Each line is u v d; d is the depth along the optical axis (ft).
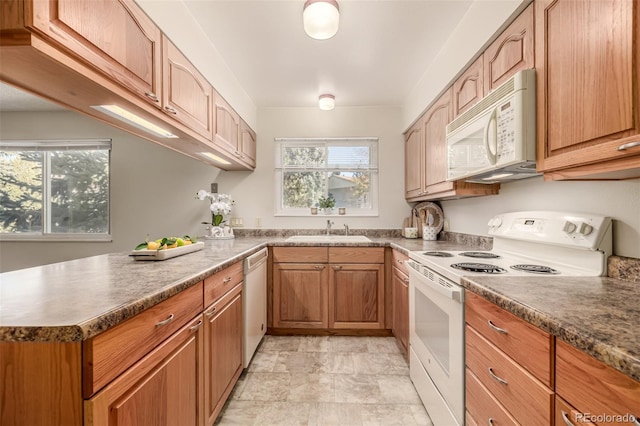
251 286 6.89
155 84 4.39
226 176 10.74
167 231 10.56
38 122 10.46
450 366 4.31
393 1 5.32
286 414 5.36
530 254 5.07
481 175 5.25
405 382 6.38
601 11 2.88
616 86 2.73
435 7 5.48
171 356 3.45
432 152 7.72
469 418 3.86
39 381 2.22
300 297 8.84
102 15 3.31
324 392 6.02
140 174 10.55
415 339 6.00
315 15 5.08
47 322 2.18
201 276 4.09
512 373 2.95
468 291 3.88
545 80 3.67
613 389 1.89
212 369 4.66
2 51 2.65
